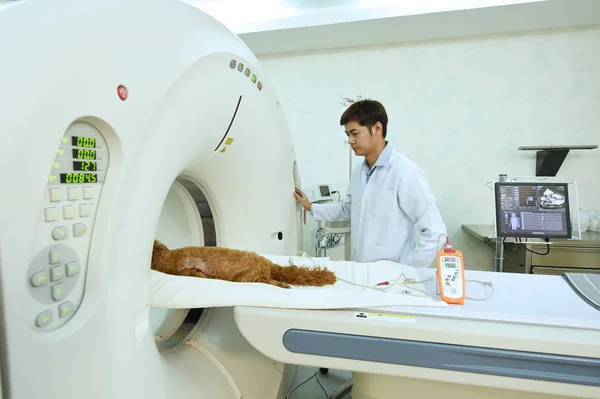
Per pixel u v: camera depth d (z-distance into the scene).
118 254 0.61
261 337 0.81
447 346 0.71
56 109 0.47
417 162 2.71
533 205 1.36
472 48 2.56
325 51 2.81
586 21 2.31
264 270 0.98
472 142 2.62
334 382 1.66
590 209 2.46
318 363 0.78
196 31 0.89
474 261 2.67
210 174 1.13
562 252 2.06
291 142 1.55
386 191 1.49
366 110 1.46
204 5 2.49
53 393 0.47
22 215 0.42
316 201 2.40
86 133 0.54
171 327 1.14
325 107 2.85
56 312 0.50
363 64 2.75
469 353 0.70
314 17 2.34
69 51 0.50
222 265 0.96
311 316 0.78
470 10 2.14
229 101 1.02
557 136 2.50
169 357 0.93
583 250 2.04
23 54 0.43
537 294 0.90
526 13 2.18
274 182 1.40
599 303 0.82
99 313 0.57
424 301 0.83
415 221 1.42
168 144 0.76
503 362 0.68
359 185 1.70
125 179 0.61
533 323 0.73
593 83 2.42
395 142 2.73
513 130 2.55
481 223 2.64
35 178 0.44
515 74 2.52
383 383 0.92
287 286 0.95
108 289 0.59
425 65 2.65
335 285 0.99
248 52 1.18
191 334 1.11
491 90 2.56
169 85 0.73
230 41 1.06
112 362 0.59
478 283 0.99
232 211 1.25
